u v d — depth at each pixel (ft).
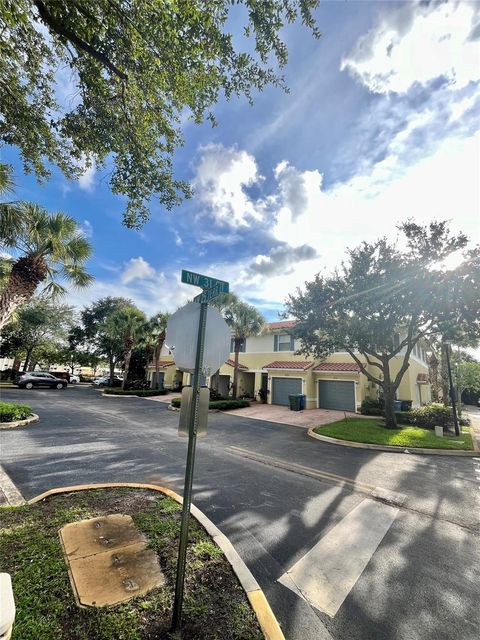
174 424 41.27
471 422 62.39
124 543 11.32
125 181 21.15
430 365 92.89
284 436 37.42
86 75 17.51
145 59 15.76
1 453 22.94
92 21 14.26
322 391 66.69
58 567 9.64
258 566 10.96
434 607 9.23
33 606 7.98
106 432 33.01
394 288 38.86
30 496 15.49
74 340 124.47
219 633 7.63
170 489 17.84
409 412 48.29
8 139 19.45
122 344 105.60
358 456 28.53
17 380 89.10
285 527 14.03
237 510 15.51
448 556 12.10
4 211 29.25
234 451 28.45
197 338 9.43
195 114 19.11
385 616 8.80
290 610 8.90
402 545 12.84
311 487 19.57
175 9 13.24
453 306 36.55
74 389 97.30
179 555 7.83
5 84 17.26
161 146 21.01
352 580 10.39
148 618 7.95
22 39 16.16
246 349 82.07
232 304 70.54
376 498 18.20
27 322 95.20
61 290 39.68
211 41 14.80
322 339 47.91
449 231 36.96
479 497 18.56
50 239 32.19
